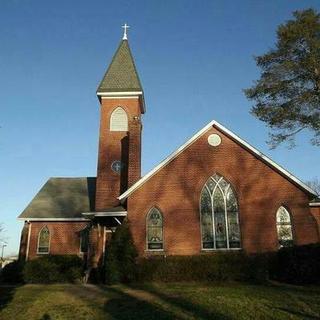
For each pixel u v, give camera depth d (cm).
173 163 2752
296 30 2820
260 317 1384
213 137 2777
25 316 1487
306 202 2592
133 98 3600
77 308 1592
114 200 3266
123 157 3400
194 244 2581
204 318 1387
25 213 3456
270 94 2934
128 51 3897
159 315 1445
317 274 2148
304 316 1383
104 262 2675
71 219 3384
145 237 2628
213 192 2686
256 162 2700
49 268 2706
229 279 2308
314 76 2822
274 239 2542
